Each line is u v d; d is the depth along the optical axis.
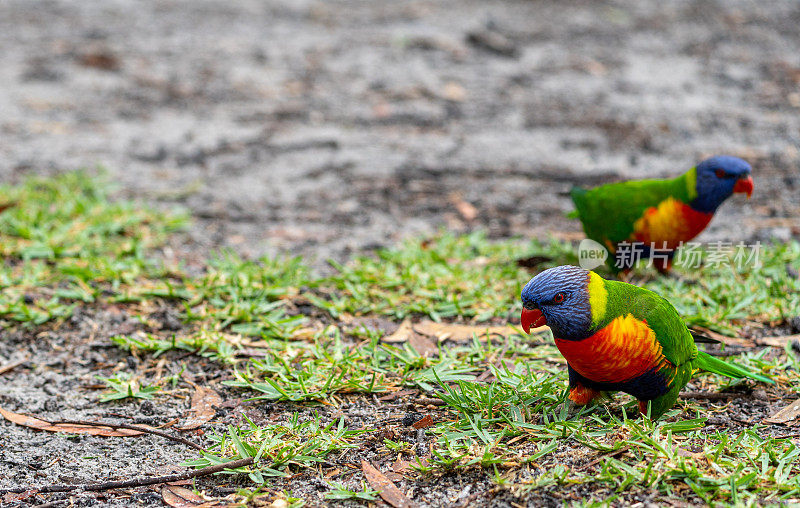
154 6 20.48
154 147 12.45
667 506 4.52
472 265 8.56
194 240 9.45
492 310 7.47
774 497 4.49
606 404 5.68
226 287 7.86
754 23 18.62
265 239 9.54
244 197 10.79
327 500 4.90
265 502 4.88
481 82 15.20
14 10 19.78
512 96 14.50
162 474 5.27
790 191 10.66
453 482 4.96
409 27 18.47
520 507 4.65
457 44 17.22
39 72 15.44
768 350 6.57
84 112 13.76
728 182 7.40
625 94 14.46
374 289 7.93
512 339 6.91
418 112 13.86
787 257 8.36
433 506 4.77
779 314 7.16
